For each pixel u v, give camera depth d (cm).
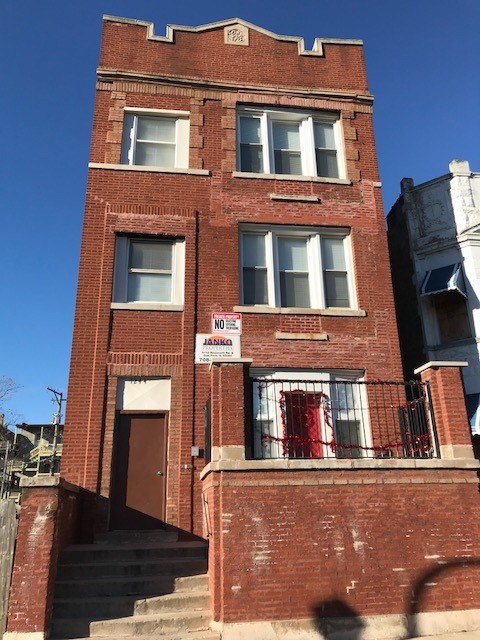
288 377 1135
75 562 858
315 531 764
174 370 1097
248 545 745
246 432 823
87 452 1014
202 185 1261
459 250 1442
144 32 1381
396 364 1172
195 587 818
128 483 1029
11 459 3588
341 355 1159
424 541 782
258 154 1354
